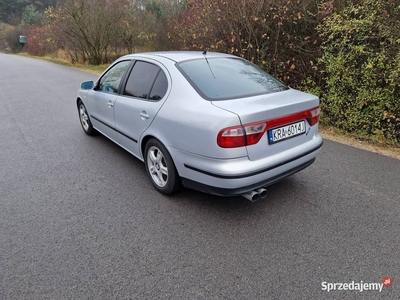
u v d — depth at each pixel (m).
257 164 2.62
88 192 3.47
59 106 7.75
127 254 2.48
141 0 19.88
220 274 2.27
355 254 2.45
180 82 3.02
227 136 2.48
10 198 3.35
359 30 4.99
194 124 2.69
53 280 2.23
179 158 2.95
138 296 2.09
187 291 2.12
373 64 4.80
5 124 6.18
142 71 3.61
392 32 4.63
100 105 4.47
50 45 24.53
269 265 2.35
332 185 3.56
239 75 3.31
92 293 2.11
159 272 2.29
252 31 6.99
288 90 3.30
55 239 2.67
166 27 15.36
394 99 4.76
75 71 15.78
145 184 3.64
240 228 2.79
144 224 2.87
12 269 2.33
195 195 3.37
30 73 15.10
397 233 2.70
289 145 2.89
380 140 4.99
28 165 4.19
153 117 3.20
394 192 3.39
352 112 5.31
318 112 3.19
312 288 2.14
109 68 4.42
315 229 2.76
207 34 8.15
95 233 2.75
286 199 3.27
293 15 6.41
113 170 4.02
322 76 6.12
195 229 2.79
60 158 4.43
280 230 2.76
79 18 18.20
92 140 5.19
